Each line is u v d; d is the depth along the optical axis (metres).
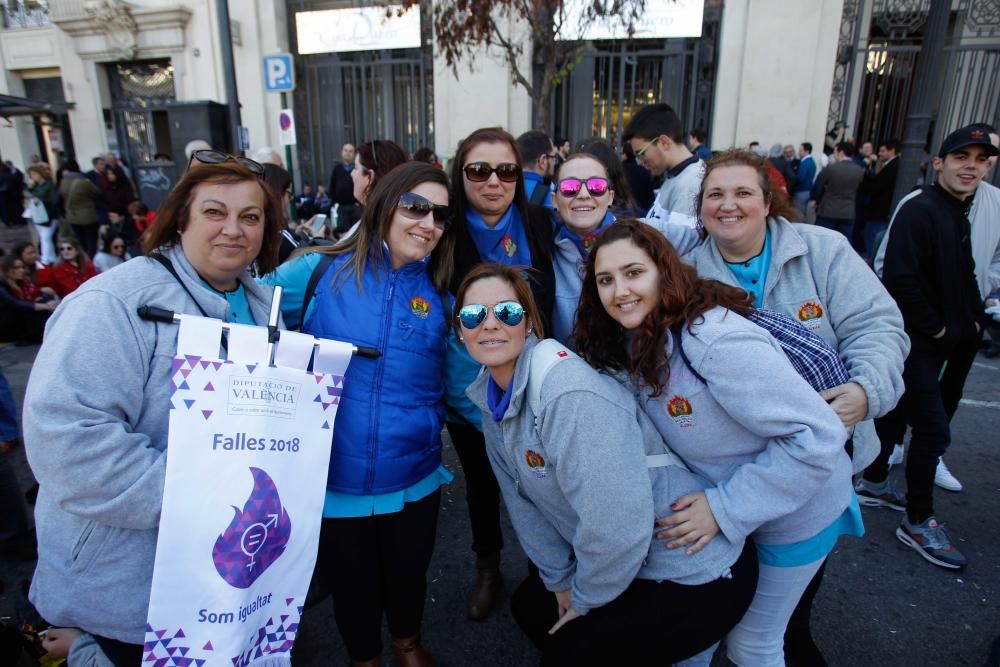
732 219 1.75
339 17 10.80
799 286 1.80
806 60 9.35
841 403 1.52
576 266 2.29
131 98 12.34
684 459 1.54
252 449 1.37
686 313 1.40
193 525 1.29
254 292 1.63
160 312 1.29
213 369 1.32
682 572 1.42
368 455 1.67
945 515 2.97
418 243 1.67
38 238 10.29
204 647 1.31
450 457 3.80
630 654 1.46
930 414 2.60
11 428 2.59
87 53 11.86
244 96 11.38
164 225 1.39
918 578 2.54
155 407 1.31
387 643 2.25
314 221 4.25
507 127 10.13
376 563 1.81
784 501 1.35
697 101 10.17
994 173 9.76
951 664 2.10
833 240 1.81
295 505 1.46
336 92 11.45
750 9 9.37
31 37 12.60
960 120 9.91
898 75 9.88
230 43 6.90
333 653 2.21
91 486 1.18
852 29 9.58
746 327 1.37
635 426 1.42
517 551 2.82
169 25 11.28
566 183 2.21
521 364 1.51
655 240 1.42
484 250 2.19
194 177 1.36
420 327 1.75
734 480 1.41
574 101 10.41
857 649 2.17
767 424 1.31
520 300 1.55
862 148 9.28
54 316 1.27
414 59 10.95
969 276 2.61
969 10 9.63
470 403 2.05
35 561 2.68
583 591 1.47
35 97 13.31
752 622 1.63
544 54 5.14
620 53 9.98
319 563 1.81
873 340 1.67
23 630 1.85
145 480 1.23
